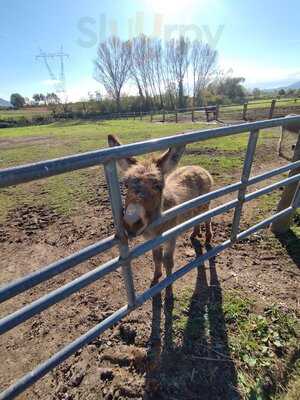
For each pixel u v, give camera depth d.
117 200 1.93
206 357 2.50
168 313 2.98
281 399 2.17
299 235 4.05
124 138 13.51
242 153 8.91
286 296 3.11
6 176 1.37
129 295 2.27
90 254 1.91
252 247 3.98
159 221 2.32
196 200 2.58
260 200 5.34
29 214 5.73
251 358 2.45
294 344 2.55
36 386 2.40
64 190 6.93
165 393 2.25
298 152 3.84
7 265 4.14
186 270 2.73
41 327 3.00
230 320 2.83
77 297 3.34
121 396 2.26
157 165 2.63
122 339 2.75
